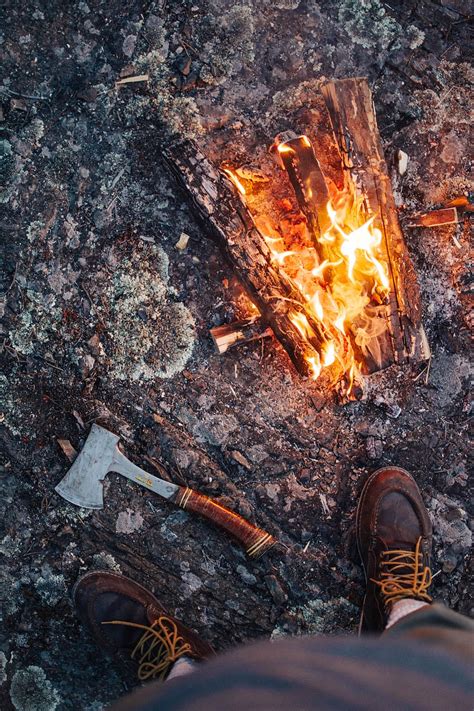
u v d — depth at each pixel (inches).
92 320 72.5
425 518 73.3
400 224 72.3
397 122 74.4
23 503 72.2
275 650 36.9
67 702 72.6
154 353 73.0
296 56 73.3
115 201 72.3
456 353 74.8
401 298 67.6
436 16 74.3
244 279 68.2
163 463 73.2
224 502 73.2
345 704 32.2
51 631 72.3
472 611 75.0
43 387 72.3
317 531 74.5
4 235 71.4
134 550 73.3
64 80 71.4
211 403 73.7
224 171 69.5
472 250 74.7
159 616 70.5
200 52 72.3
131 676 72.9
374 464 74.7
